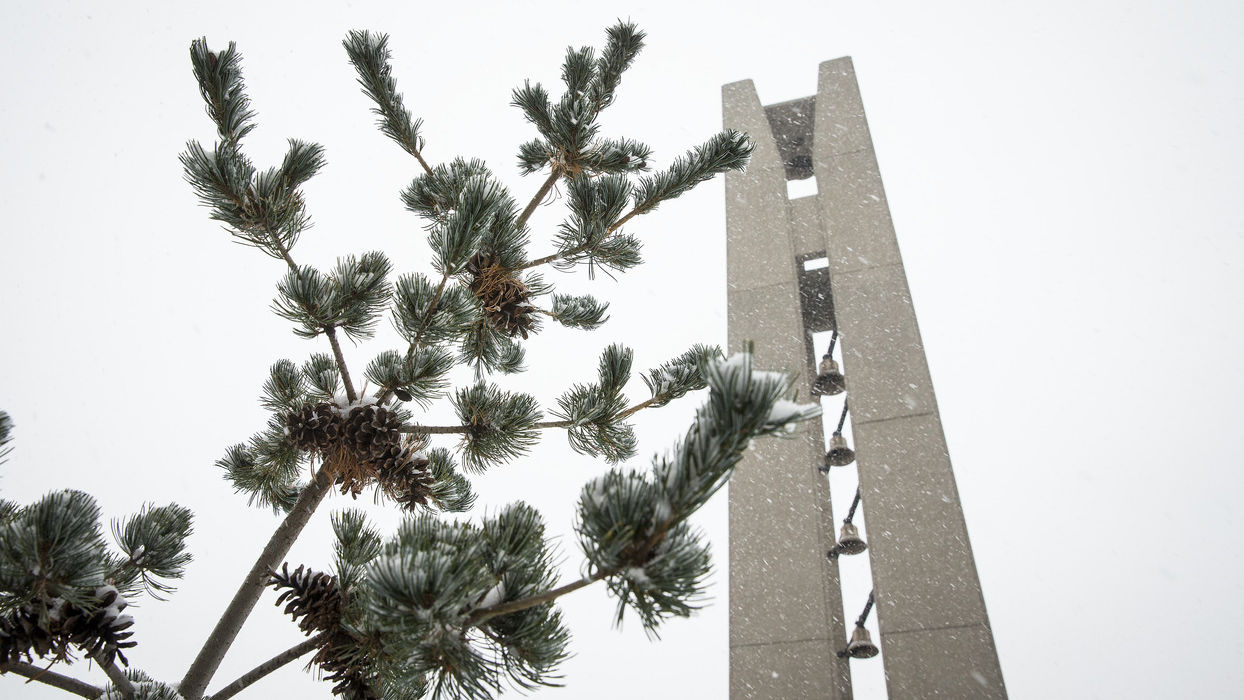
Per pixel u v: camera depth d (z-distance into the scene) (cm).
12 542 192
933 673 1031
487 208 287
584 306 447
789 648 1127
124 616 237
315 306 298
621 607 159
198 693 286
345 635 256
